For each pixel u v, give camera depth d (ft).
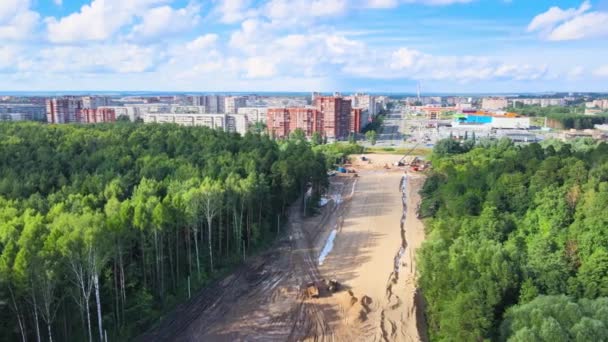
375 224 379.55
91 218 199.11
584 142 554.05
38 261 172.96
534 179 283.38
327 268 292.81
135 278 231.91
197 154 406.21
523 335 149.69
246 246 315.37
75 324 207.21
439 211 330.34
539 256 212.43
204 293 253.03
